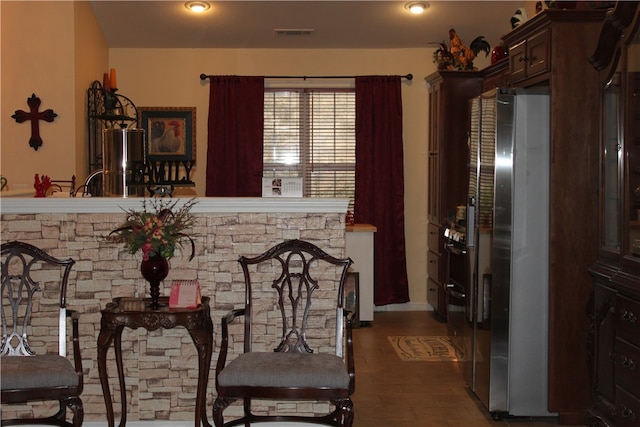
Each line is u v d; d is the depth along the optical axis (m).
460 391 4.18
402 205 6.57
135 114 6.59
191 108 6.61
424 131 6.71
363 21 5.98
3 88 5.43
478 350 3.88
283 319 3.23
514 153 3.55
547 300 3.59
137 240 3.13
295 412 3.53
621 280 2.74
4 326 3.12
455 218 5.46
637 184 2.73
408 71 6.68
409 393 4.14
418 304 6.75
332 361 2.96
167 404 3.53
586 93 3.50
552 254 3.52
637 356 2.60
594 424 2.98
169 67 6.59
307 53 6.66
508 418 3.71
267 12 5.80
